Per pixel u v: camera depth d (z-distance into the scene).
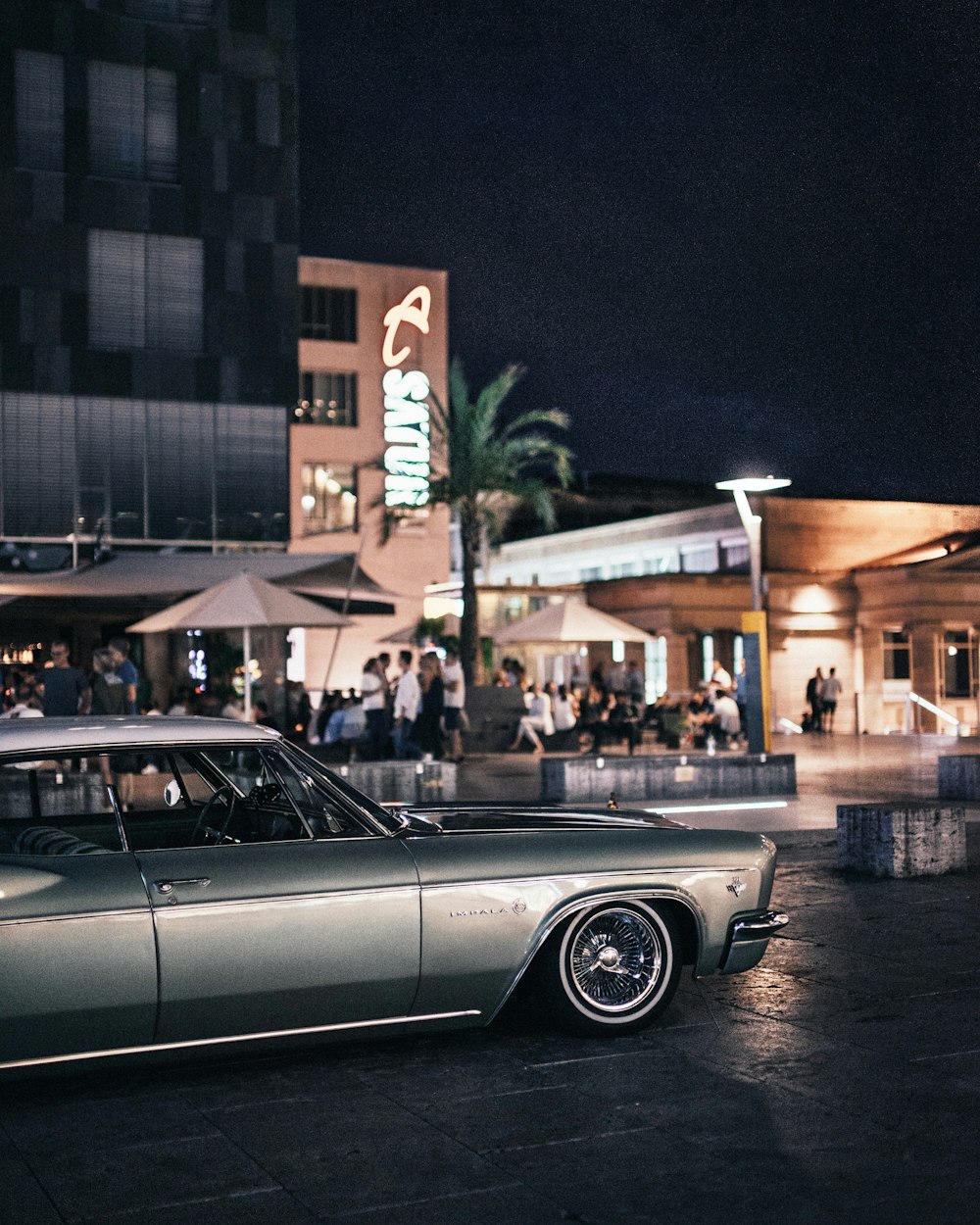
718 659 37.97
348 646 39.59
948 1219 3.83
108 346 31.69
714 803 15.21
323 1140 4.54
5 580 20.62
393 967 5.28
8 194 30.88
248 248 32.81
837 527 40.53
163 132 32.22
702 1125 4.64
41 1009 4.76
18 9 30.95
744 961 5.95
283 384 33.03
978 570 38.31
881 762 22.36
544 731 25.05
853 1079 5.15
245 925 5.05
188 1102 4.95
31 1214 3.93
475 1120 4.71
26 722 5.27
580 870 5.64
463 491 30.52
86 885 4.90
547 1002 5.68
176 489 32.16
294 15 33.22
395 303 41.56
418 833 5.53
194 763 5.85
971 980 6.77
